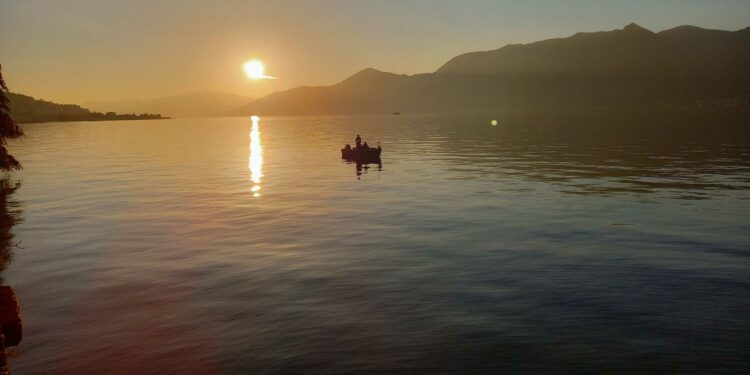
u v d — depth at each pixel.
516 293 14.75
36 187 38.22
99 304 14.43
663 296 14.30
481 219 24.92
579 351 11.19
